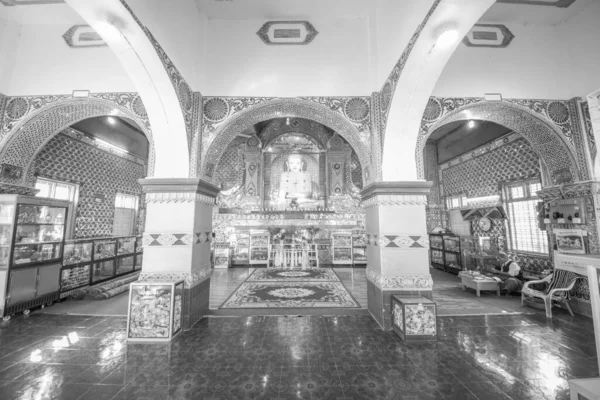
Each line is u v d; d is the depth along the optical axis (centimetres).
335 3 418
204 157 417
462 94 432
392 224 389
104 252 646
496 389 239
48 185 578
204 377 257
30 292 445
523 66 443
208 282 450
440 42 277
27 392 233
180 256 385
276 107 436
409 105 362
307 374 262
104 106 421
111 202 735
